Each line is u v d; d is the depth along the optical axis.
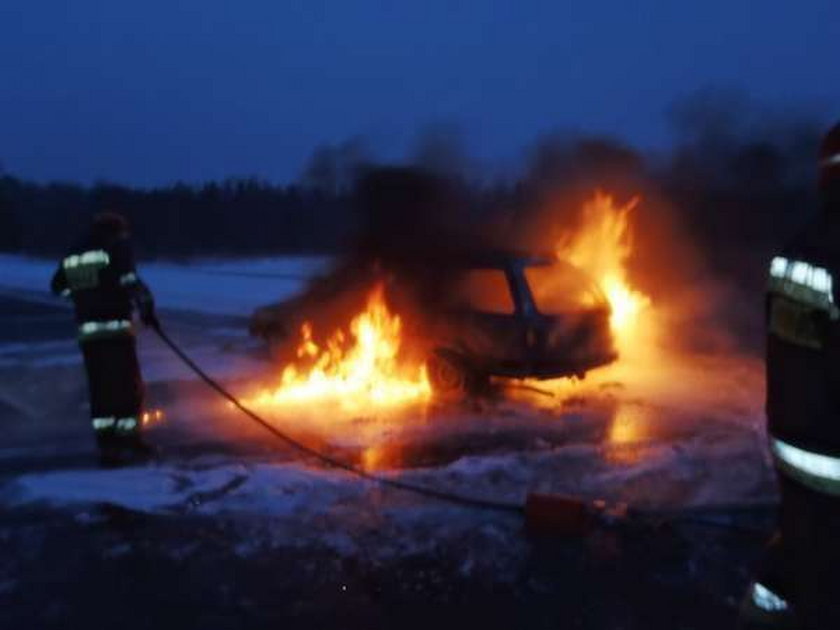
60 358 12.21
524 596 4.46
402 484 6.13
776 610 2.61
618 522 5.28
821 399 2.31
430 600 4.42
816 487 2.34
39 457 7.26
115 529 5.37
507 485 6.16
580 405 8.67
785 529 2.49
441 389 9.25
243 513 5.63
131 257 6.95
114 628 4.17
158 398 9.30
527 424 7.98
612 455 6.88
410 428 7.89
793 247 2.43
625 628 4.12
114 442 6.89
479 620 4.21
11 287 26.97
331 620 4.22
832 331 2.26
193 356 11.91
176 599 4.46
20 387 10.18
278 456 7.08
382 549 5.05
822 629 2.37
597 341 9.09
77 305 6.92
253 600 4.44
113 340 6.87
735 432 7.54
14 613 4.32
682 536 5.14
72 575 4.74
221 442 7.53
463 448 7.23
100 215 7.03
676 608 4.30
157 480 6.20
